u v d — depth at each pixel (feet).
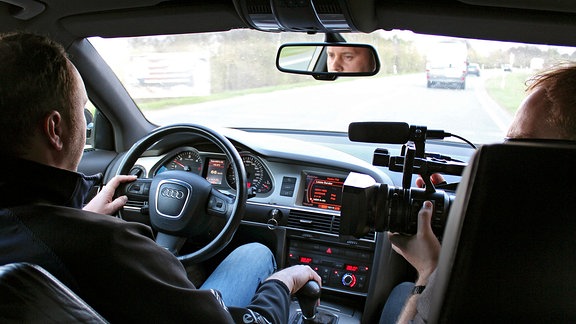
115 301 3.41
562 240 2.55
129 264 3.46
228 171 8.66
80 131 3.92
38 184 3.52
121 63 9.51
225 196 7.04
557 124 3.19
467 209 2.59
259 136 8.86
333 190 8.25
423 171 4.18
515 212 2.54
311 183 8.34
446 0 5.87
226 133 8.66
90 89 9.09
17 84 3.46
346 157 8.34
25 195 3.49
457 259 2.66
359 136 4.89
